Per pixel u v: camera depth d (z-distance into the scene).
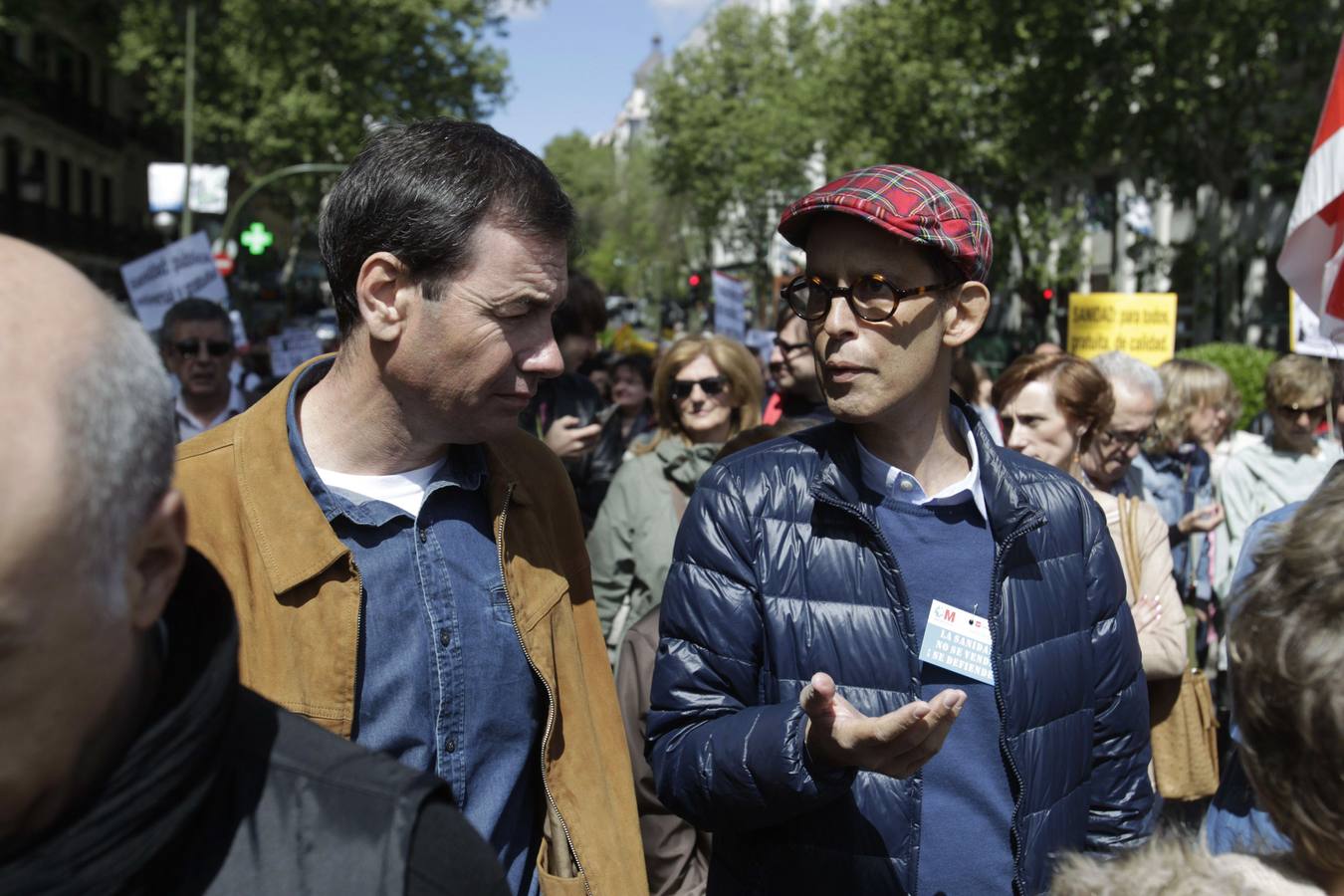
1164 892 1.27
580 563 2.24
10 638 0.92
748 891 2.18
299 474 1.84
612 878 1.98
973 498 2.28
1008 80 25.20
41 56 35.25
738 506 2.27
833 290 2.18
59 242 36.38
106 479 0.96
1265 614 1.31
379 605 1.83
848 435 2.32
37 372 0.93
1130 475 5.05
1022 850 2.11
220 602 1.08
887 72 30.22
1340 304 3.14
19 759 0.97
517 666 1.95
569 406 4.84
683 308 50.72
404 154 1.80
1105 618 2.37
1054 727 2.20
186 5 31.55
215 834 1.10
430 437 1.89
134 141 42.88
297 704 1.75
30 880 0.95
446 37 32.44
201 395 5.28
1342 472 1.40
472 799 1.87
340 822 1.11
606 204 87.25
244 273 25.39
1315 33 21.94
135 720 1.05
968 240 2.16
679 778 2.13
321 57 31.59
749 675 2.23
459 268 1.77
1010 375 3.80
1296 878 1.29
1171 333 8.83
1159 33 22.55
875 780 2.11
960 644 2.16
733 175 48.06
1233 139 23.58
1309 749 1.24
